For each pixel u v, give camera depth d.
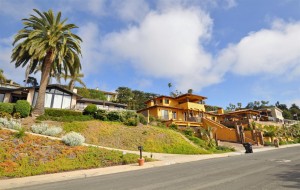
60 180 10.95
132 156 16.91
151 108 45.97
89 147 17.41
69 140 17.19
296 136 54.62
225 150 26.77
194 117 44.53
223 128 40.50
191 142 27.08
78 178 11.32
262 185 7.91
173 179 9.59
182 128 36.16
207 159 18.33
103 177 11.16
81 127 24.95
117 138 24.17
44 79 28.41
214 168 12.62
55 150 15.55
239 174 10.34
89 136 23.55
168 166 14.45
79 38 30.28
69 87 48.03
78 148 16.52
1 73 44.72
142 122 30.33
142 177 10.46
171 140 25.30
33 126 21.77
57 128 22.62
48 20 29.72
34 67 30.62
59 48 28.59
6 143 14.62
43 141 16.56
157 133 26.30
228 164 14.27
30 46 26.83
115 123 27.77
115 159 15.77
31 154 14.03
